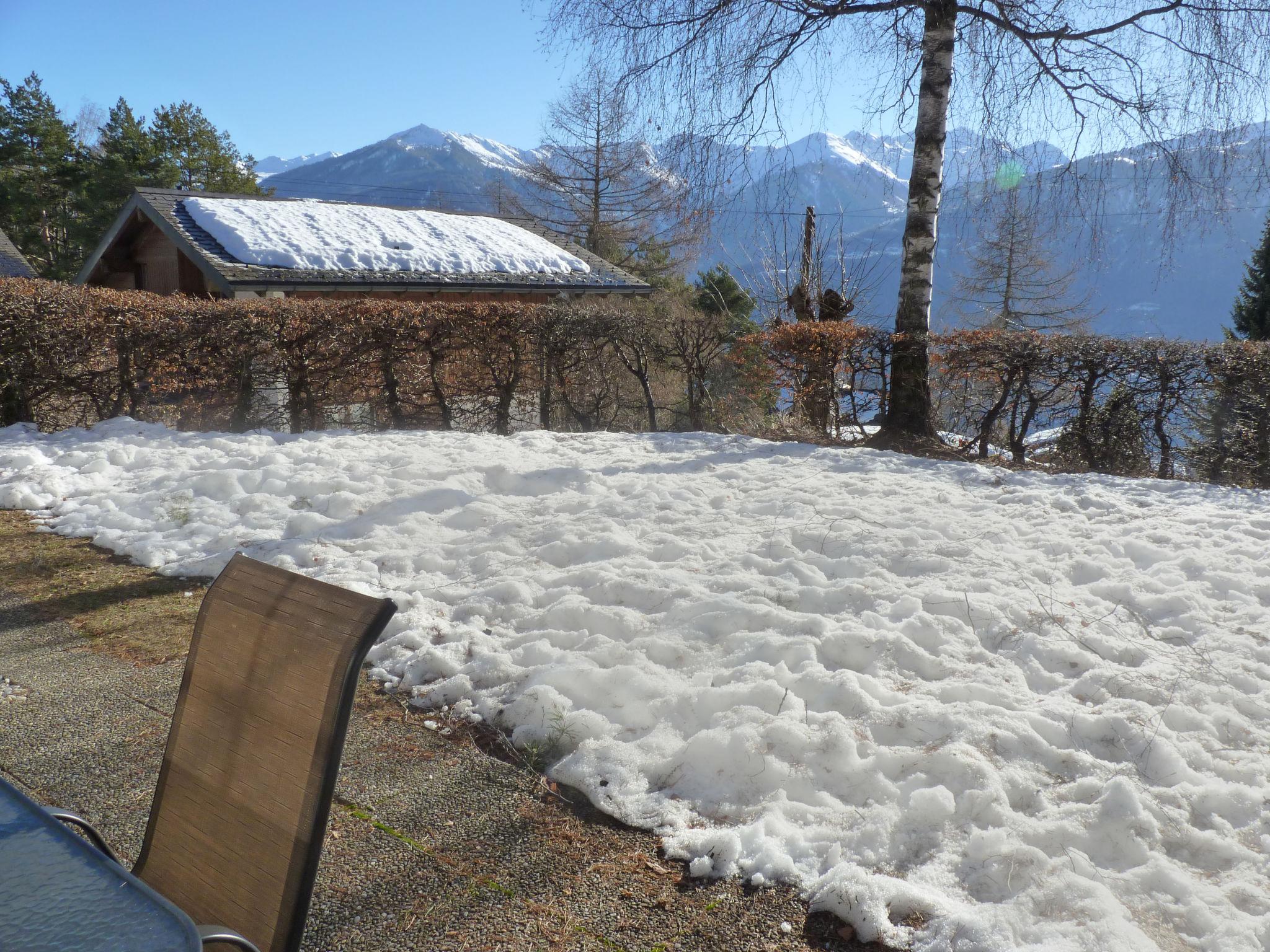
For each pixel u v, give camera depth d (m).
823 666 3.62
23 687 3.65
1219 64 8.76
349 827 2.72
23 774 2.98
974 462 8.66
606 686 3.48
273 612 1.64
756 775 2.92
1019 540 5.21
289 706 1.53
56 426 8.99
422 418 10.13
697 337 10.83
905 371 9.41
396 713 3.48
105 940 1.06
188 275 15.71
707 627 3.92
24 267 32.22
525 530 5.29
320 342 9.39
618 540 4.99
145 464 7.10
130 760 3.08
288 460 6.94
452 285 15.48
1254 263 27.55
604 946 2.23
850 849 2.58
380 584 4.62
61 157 37.34
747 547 5.00
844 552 4.88
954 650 3.76
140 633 4.21
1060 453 8.97
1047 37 9.27
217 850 1.61
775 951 2.23
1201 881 2.46
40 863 1.23
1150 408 8.41
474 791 2.94
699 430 10.91
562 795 2.92
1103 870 2.50
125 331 8.84
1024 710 3.25
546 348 10.36
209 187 38.88
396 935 2.25
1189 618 4.14
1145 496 6.43
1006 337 8.94
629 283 19.09
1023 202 10.09
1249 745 3.15
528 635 3.98
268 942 1.44
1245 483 7.96
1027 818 2.68
